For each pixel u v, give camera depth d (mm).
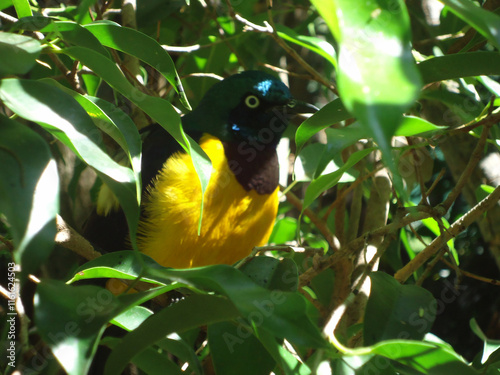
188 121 3756
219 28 4141
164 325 1687
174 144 3471
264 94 3596
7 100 1486
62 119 1547
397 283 1908
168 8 3869
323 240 4371
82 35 1945
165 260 3453
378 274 1914
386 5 1075
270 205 3592
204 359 2945
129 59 3840
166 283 2004
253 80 3621
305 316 1500
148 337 1678
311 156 3326
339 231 3775
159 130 3717
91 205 4820
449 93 2635
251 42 4531
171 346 2105
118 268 2002
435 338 2471
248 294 1496
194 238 3391
